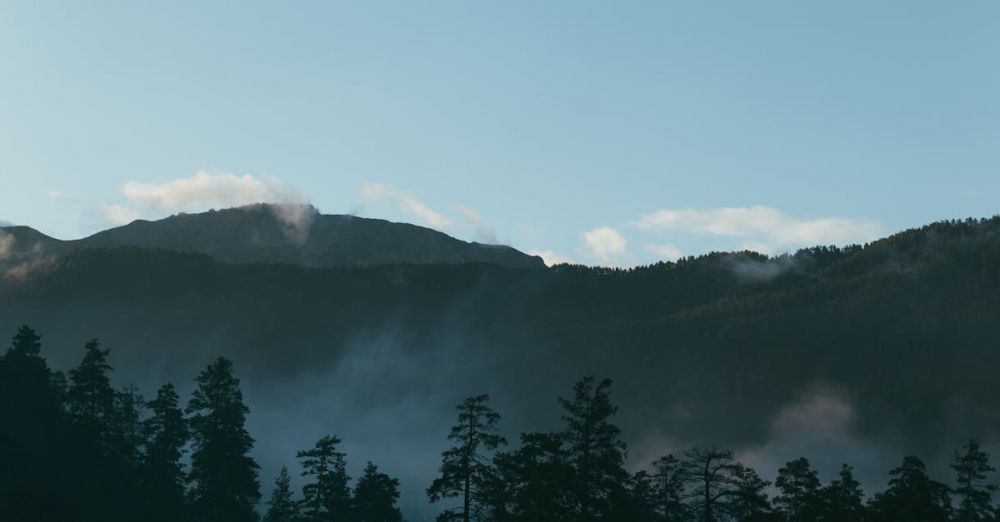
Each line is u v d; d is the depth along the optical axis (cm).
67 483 7206
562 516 5619
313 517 7556
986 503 6975
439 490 5791
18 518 6075
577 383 5853
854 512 6538
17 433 7388
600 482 5675
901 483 6681
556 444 5766
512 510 5819
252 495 7569
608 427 5747
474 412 5866
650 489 6281
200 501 7425
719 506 6078
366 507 7500
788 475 6606
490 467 5816
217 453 7412
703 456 6175
